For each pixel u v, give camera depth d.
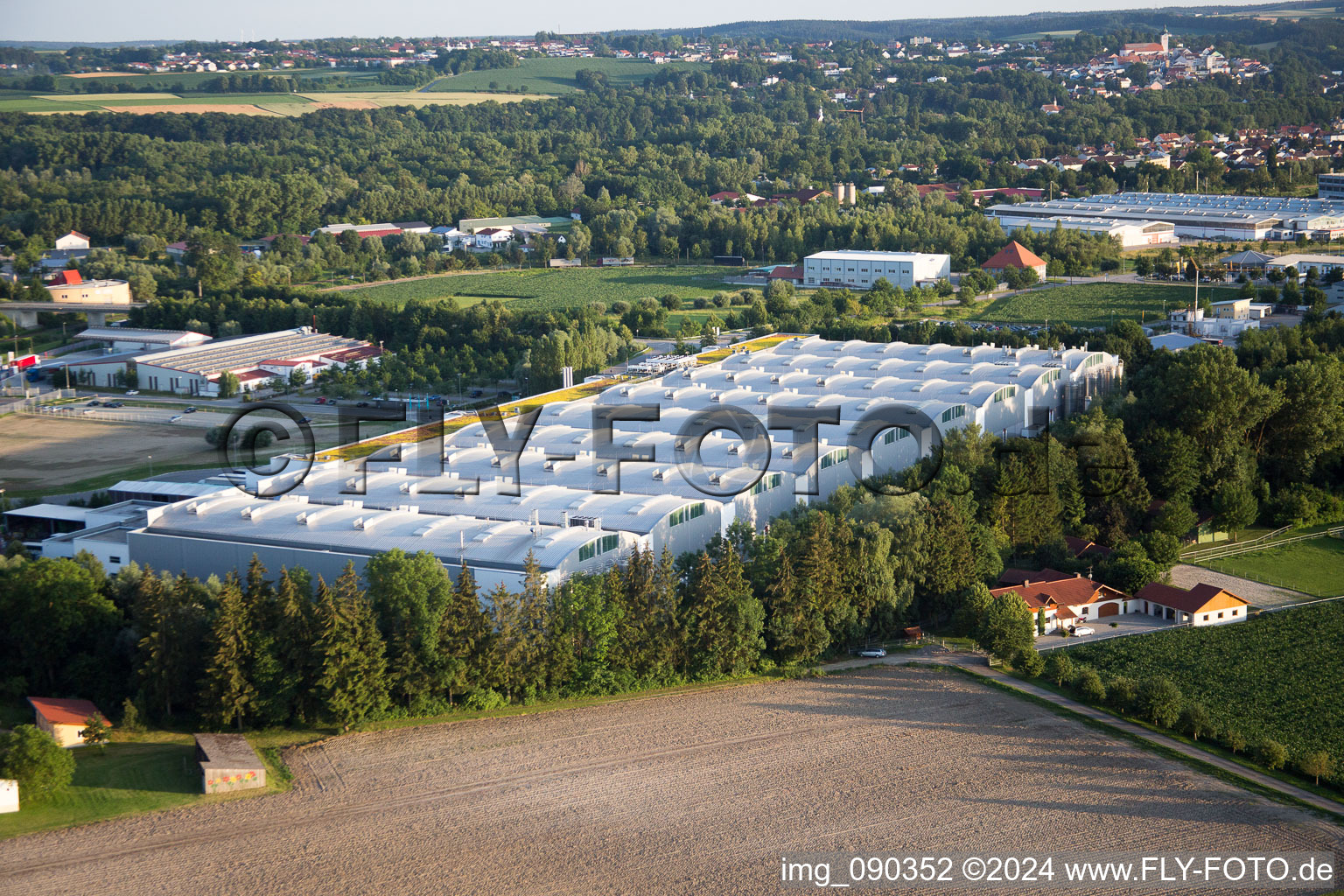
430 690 128.25
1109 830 108.25
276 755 119.19
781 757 120.44
